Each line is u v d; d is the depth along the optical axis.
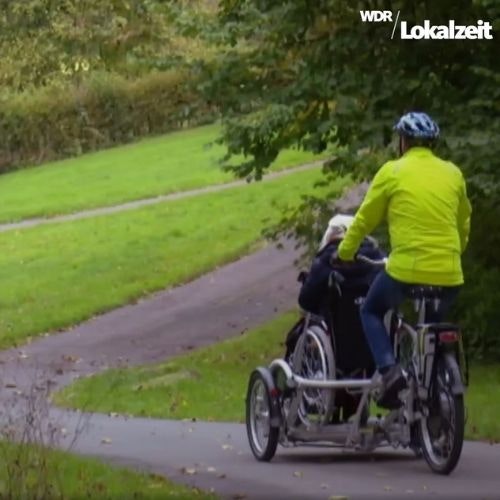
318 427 30.28
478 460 30.69
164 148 140.62
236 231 94.25
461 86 54.78
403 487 27.27
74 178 127.75
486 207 51.62
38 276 82.44
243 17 56.94
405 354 29.42
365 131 52.47
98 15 144.75
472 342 54.53
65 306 72.31
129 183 122.19
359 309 29.78
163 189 117.38
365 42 55.06
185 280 80.31
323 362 29.86
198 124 155.12
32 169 140.38
